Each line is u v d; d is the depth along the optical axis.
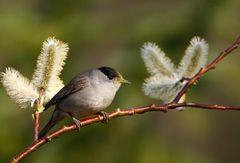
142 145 14.23
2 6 15.28
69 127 5.72
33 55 14.43
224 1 15.35
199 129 15.45
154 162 14.20
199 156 15.17
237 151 18.69
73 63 14.93
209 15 15.10
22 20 14.93
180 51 14.70
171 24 15.17
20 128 13.78
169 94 6.07
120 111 5.88
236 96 14.66
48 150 13.66
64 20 15.79
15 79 5.59
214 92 14.99
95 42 15.47
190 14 15.30
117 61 14.80
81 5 16.28
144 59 6.14
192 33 15.00
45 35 14.80
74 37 15.30
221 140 18.66
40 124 13.79
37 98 5.61
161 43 14.86
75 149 13.78
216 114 18.81
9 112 13.72
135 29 15.35
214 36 15.12
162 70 6.11
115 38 15.48
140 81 14.28
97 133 13.92
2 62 14.38
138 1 16.84
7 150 13.44
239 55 14.94
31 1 16.22
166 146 14.85
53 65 5.68
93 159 13.84
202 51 6.05
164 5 15.95
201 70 5.89
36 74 5.68
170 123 15.45
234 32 15.16
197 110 15.45
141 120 14.61
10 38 14.49
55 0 16.09
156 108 5.80
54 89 5.71
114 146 14.02
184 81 6.07
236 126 18.94
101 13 16.33
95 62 15.16
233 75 14.57
